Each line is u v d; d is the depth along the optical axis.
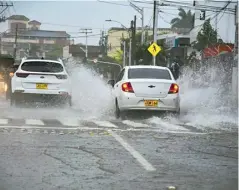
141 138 10.83
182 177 7.33
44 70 17.27
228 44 36.38
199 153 9.21
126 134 11.40
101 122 13.84
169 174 7.50
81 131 11.73
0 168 7.68
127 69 15.80
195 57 44.19
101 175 7.36
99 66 88.19
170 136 11.24
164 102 14.74
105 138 10.70
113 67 87.12
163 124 13.61
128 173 7.52
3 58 26.92
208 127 13.05
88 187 6.67
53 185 6.75
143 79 14.91
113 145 9.83
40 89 16.98
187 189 6.66
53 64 17.48
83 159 8.43
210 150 9.54
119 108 14.99
